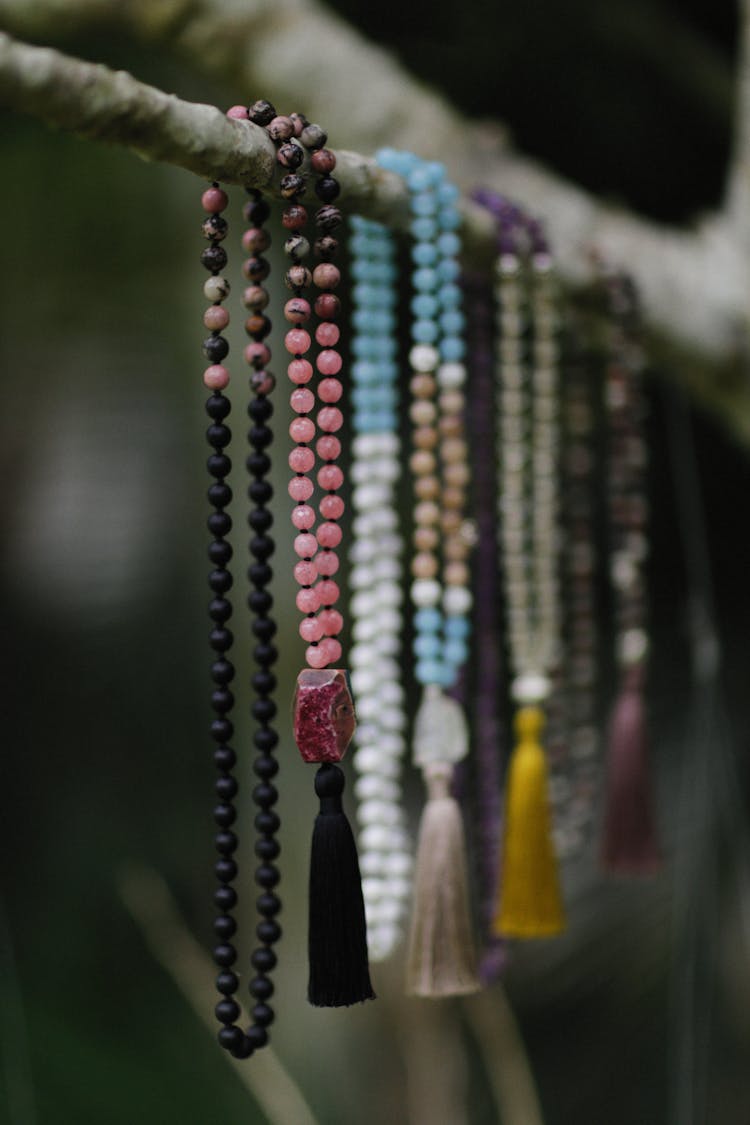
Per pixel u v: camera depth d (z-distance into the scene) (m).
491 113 1.69
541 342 1.10
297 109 1.21
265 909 0.93
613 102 1.68
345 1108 1.53
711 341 1.26
